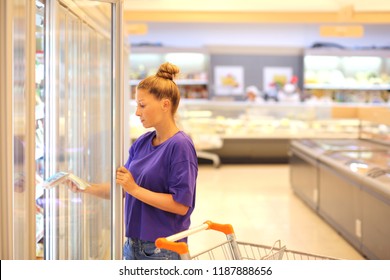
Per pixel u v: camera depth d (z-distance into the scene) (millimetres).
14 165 2457
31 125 2564
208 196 8172
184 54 14234
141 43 14016
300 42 14258
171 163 2594
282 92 14117
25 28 2498
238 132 11633
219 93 14203
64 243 3168
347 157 6379
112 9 2848
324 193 6559
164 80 2633
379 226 4637
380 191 4578
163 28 13438
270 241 5684
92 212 3328
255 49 14125
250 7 9797
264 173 10445
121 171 2607
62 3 3016
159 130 2668
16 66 2451
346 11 9789
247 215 6930
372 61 14438
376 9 10172
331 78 14227
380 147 7367
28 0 2520
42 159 3105
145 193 2572
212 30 13578
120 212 2889
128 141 9109
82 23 3410
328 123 11719
